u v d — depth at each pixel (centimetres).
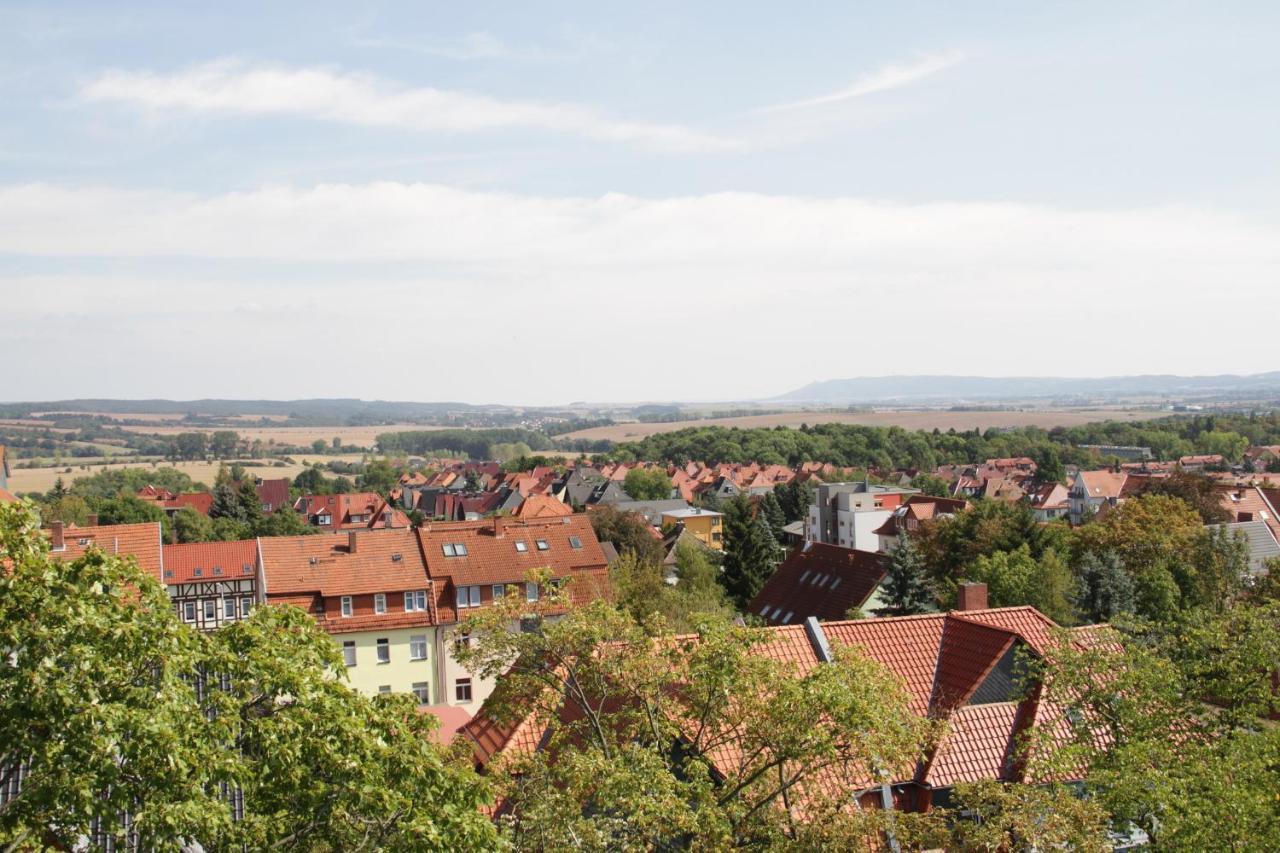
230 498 14412
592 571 6094
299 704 1459
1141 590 5850
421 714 1614
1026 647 2548
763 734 1822
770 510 14175
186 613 7606
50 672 1262
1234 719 2278
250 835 1356
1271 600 2564
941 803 2414
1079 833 1772
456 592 5691
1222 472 17788
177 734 1265
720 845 1664
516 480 17762
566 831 1700
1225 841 1794
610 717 2100
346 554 5753
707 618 1922
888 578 5988
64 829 1278
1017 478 18225
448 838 1392
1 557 1341
